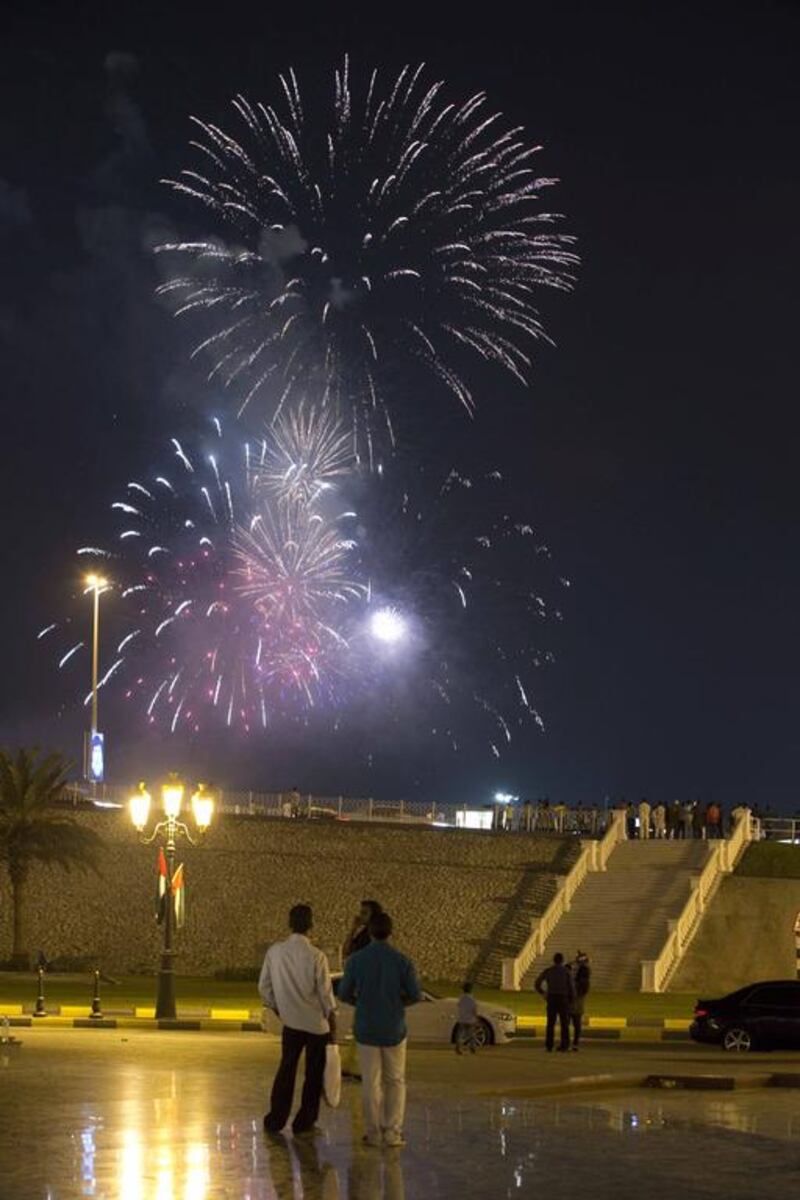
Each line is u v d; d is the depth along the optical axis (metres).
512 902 66.06
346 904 67.88
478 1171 15.88
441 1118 19.92
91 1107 19.88
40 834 65.38
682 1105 23.20
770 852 64.19
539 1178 15.55
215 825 72.19
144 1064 26.33
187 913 68.31
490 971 62.56
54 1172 15.27
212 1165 15.87
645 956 60.19
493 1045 36.94
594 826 70.94
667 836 69.38
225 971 64.06
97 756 80.81
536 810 72.69
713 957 60.41
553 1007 35.72
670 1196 14.76
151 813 72.94
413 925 65.94
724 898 61.97
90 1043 32.56
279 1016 18.28
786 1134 19.66
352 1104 21.33
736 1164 16.88
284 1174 15.48
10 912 69.12
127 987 57.47
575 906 63.78
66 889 69.69
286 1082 18.16
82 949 67.25
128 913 68.56
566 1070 28.28
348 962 17.64
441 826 70.81
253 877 69.69
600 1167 16.31
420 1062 29.91
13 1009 44.59
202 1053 29.34
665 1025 43.34
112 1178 15.02
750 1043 37.34
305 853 70.75
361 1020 17.48
